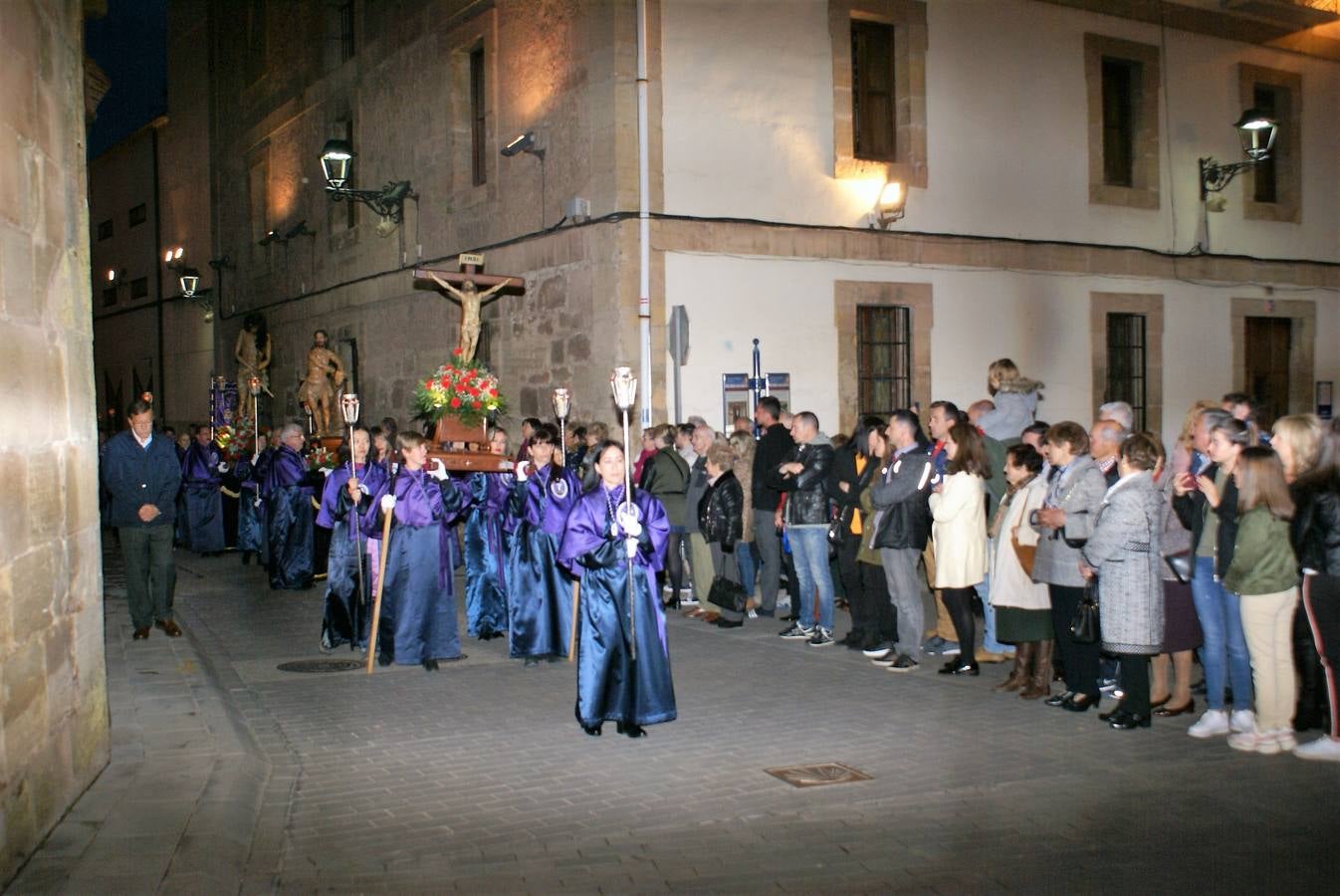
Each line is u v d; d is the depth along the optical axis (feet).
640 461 45.27
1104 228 65.31
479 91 63.93
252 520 60.75
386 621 33.94
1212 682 26.11
